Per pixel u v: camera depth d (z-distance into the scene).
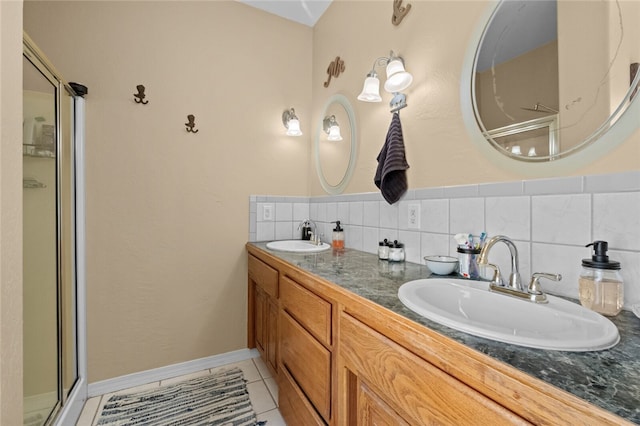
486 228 0.93
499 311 0.71
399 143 1.27
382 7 1.44
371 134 1.51
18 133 0.53
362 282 0.88
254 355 1.90
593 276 0.64
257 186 1.95
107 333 1.53
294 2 1.91
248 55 1.92
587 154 0.71
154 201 1.64
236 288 1.87
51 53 1.40
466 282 0.85
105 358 1.53
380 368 0.65
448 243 1.07
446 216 1.07
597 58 0.69
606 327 0.52
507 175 0.88
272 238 2.00
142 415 1.34
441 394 0.49
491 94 0.93
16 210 0.53
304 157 2.12
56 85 1.26
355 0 1.65
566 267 0.74
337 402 0.84
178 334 1.71
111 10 1.53
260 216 1.95
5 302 0.50
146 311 1.63
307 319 1.02
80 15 1.46
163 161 1.66
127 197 1.57
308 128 2.14
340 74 1.79
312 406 0.98
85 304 1.47
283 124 2.04
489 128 0.93
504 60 0.90
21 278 0.54
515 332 0.51
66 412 1.24
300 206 2.11
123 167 1.56
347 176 1.70
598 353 0.44
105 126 1.52
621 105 0.65
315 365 0.95
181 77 1.71
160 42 1.65
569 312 0.61
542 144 0.80
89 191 1.49
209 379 1.65
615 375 0.38
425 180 1.17
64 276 1.34
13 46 0.52
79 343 1.43
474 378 0.44
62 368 1.30
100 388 1.51
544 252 0.79
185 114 1.72
